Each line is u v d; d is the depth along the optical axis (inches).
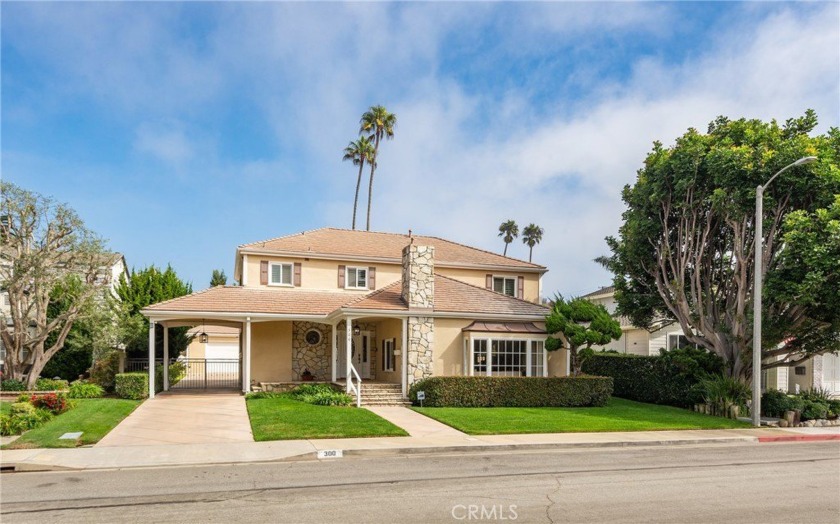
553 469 434.6
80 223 924.0
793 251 657.0
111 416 650.8
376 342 1031.6
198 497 342.3
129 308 1008.9
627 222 908.6
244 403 789.2
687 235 803.4
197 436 548.1
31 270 882.1
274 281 1037.8
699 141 771.4
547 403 804.0
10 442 506.3
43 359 909.8
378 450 490.0
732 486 384.2
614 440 561.3
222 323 1003.9
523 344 864.3
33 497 343.0
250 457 461.7
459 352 844.6
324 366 1030.4
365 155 2087.8
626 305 941.2
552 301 969.5
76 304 907.4
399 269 1120.2
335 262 1078.4
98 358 1016.2
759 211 687.7
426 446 505.7
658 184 804.0
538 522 294.5
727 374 801.6
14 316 896.9
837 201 634.2
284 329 1013.8
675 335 1173.7
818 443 609.9
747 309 766.5
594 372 1064.8
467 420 646.5
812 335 755.4
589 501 337.4
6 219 893.8
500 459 475.8
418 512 310.3
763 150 704.4
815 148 703.1
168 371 978.7
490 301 894.4
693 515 311.3
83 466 428.5
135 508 318.0
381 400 792.9
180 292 1192.8
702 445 577.9
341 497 342.3
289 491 357.4
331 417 646.5
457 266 1133.1
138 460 449.1
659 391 882.1
